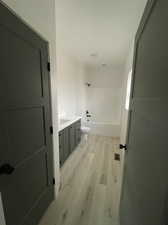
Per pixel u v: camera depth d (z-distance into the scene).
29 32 1.05
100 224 1.37
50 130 1.52
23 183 1.06
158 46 0.56
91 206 1.59
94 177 2.17
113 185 1.98
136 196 0.79
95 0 1.34
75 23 1.77
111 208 1.56
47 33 1.35
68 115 3.46
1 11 0.77
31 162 1.17
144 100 0.75
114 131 4.55
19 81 0.97
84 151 3.25
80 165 2.56
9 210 0.90
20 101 0.99
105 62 3.88
